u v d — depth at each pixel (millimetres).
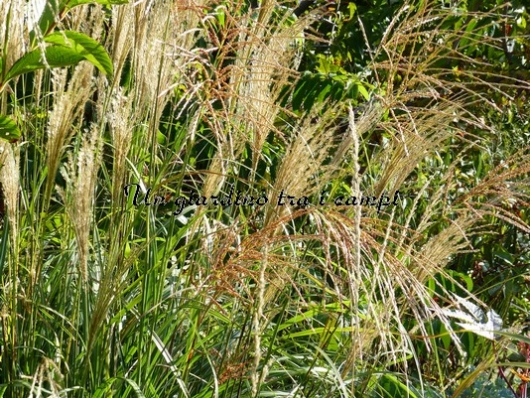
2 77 1951
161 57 2516
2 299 2471
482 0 4465
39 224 2303
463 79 4555
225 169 2572
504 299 3623
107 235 2635
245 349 2359
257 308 2088
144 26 2543
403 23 2834
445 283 3496
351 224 2062
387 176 2574
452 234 2459
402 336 2234
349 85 3658
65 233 2418
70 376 2250
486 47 4867
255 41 2650
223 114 2699
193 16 2738
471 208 2488
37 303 2299
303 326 2904
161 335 2494
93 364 2271
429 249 2477
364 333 2240
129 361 2445
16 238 2268
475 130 4324
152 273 2436
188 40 2744
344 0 5113
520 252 3990
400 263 2250
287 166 2242
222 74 2586
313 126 2289
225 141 2572
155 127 2564
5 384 2145
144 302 2354
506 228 4012
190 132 2490
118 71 2535
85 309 2279
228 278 2389
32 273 2281
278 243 2500
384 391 2869
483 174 4105
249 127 2670
